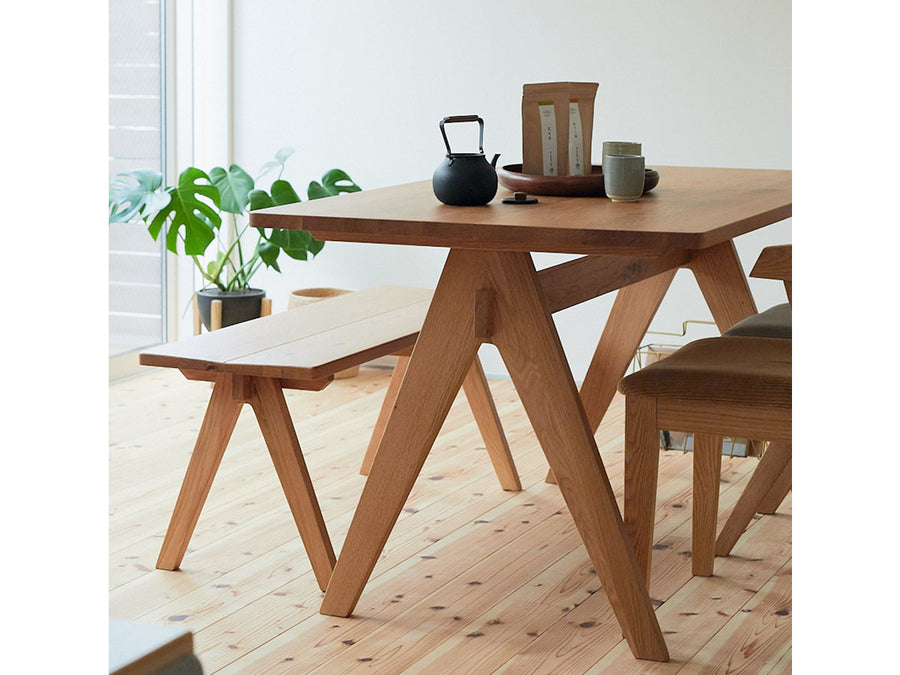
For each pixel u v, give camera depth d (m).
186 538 2.32
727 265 2.88
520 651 1.96
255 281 4.70
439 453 3.28
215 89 4.61
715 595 2.22
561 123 2.35
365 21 4.37
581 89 2.38
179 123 4.56
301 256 4.22
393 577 2.32
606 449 3.31
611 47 4.04
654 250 1.71
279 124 4.57
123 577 2.29
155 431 3.47
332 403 3.88
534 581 2.29
